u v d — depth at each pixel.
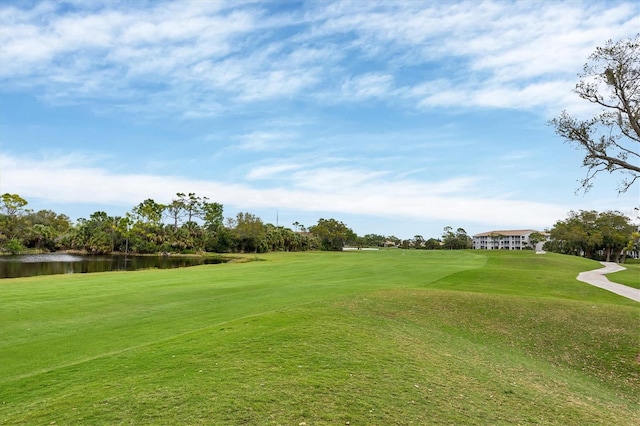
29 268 48.19
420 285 23.84
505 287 24.83
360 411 5.86
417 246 140.12
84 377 7.23
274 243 105.31
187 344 9.16
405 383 7.30
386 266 38.75
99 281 24.83
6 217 81.06
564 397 8.05
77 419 5.39
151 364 7.77
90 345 10.36
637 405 8.88
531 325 14.79
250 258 70.56
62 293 19.17
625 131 13.49
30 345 10.39
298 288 21.44
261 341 9.31
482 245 171.38
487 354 11.05
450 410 6.30
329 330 10.63
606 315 16.09
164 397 6.08
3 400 6.30
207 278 27.31
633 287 28.23
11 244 80.19
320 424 5.36
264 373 7.23
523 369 10.02
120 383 6.75
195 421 5.30
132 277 27.75
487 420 6.11
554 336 13.77
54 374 7.45
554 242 106.81
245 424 5.26
